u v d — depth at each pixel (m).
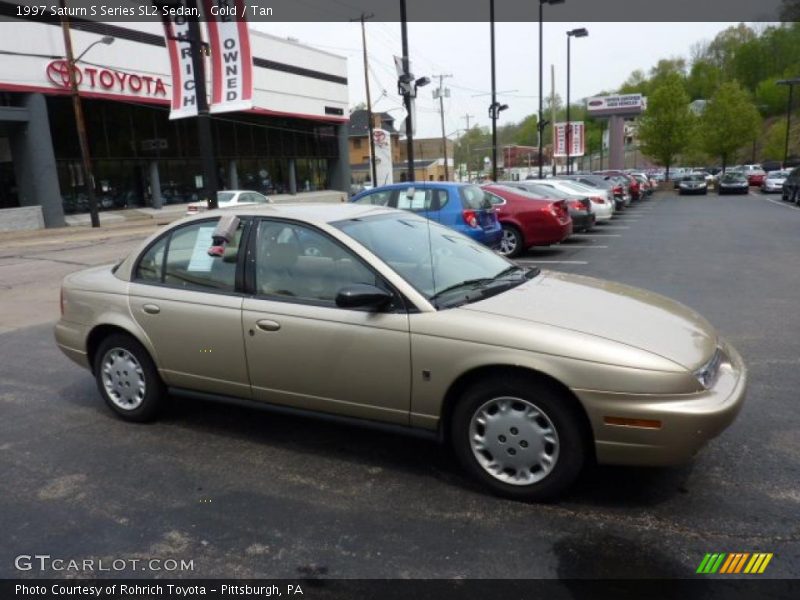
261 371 4.02
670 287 9.28
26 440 4.47
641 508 3.33
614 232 17.64
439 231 4.59
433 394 3.51
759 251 12.90
